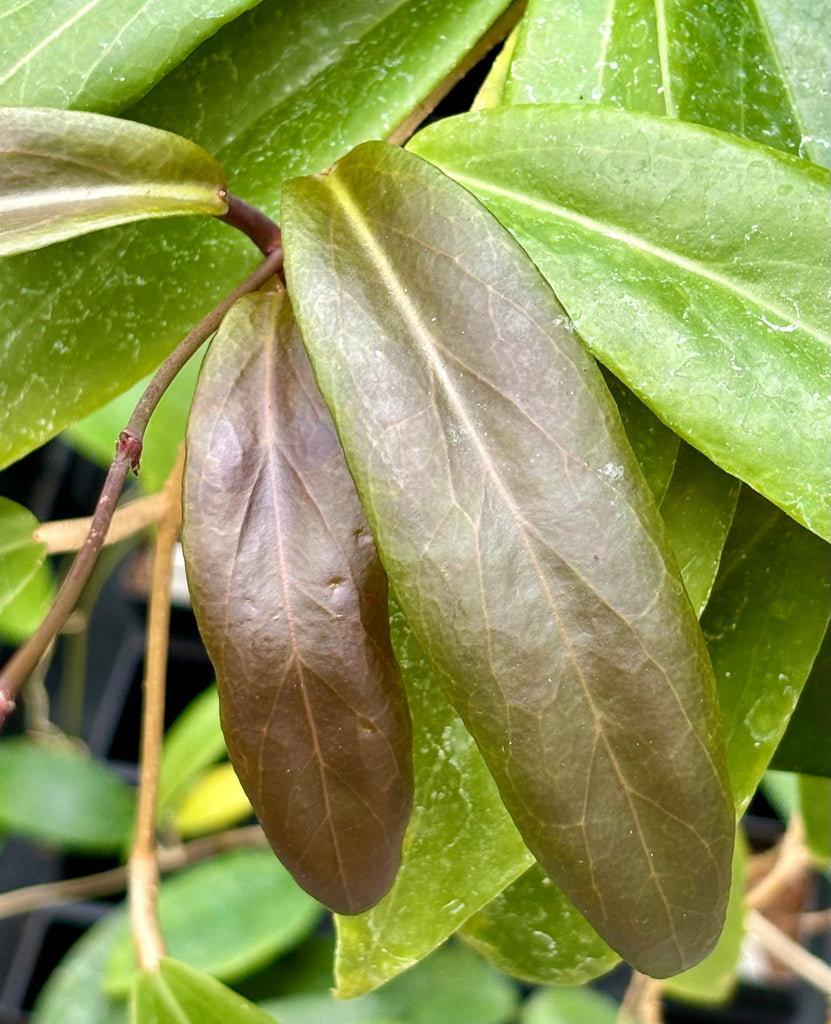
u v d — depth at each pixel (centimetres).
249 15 22
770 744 22
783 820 56
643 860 15
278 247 19
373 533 15
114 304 22
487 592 15
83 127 17
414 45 23
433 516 15
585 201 19
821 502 17
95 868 58
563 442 15
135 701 62
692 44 21
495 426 15
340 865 17
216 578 16
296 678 16
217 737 43
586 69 21
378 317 15
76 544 25
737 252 18
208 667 63
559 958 24
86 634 65
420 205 16
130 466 15
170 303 22
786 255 18
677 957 16
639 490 15
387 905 20
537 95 21
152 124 22
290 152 22
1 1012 53
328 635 16
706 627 22
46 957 56
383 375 15
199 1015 24
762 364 18
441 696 20
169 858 51
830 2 22
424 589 15
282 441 16
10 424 22
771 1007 55
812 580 22
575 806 15
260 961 45
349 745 16
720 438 18
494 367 15
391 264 16
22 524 24
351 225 16
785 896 56
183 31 20
